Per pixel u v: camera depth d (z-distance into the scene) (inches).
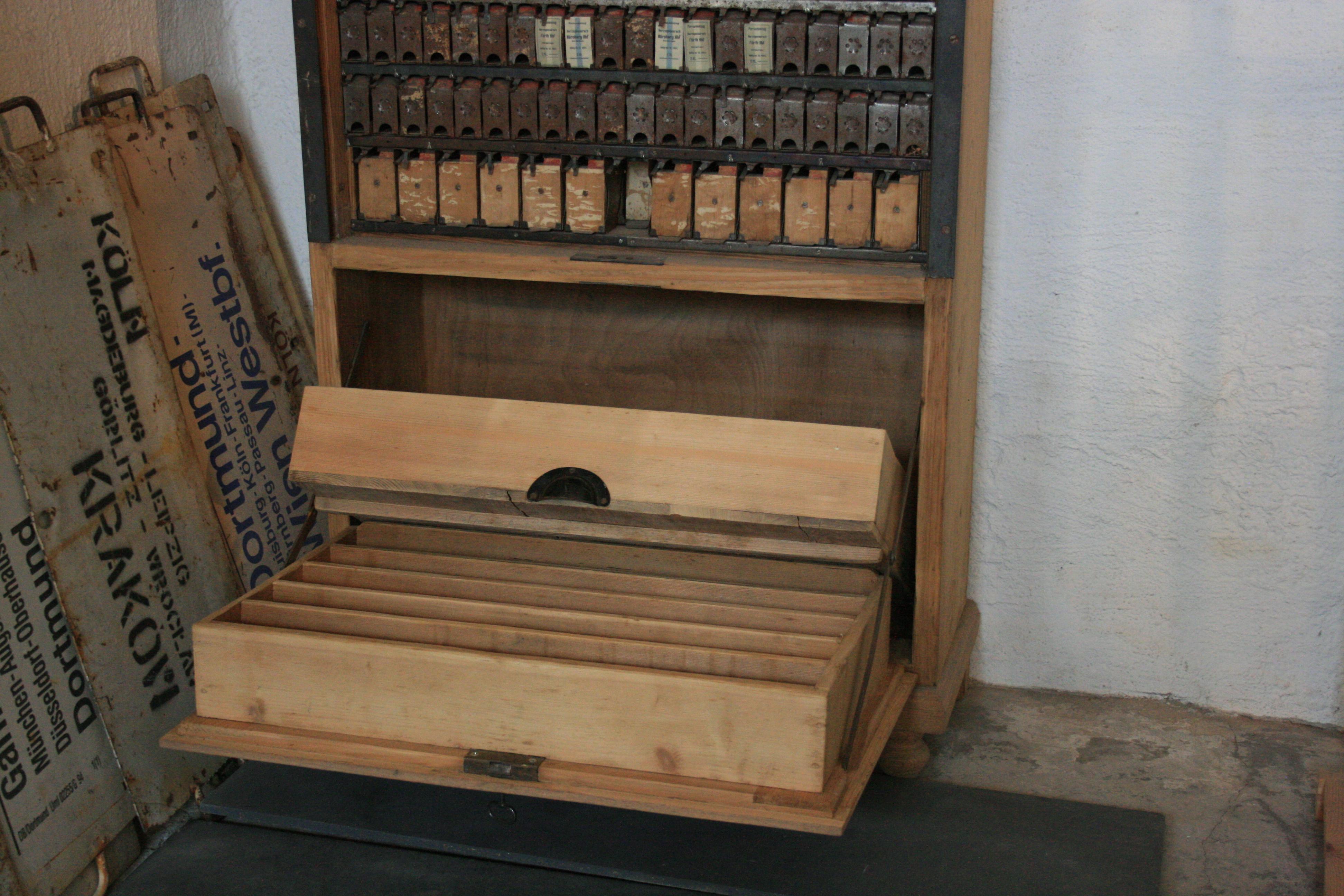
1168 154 94.8
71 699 85.7
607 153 86.0
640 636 78.9
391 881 84.5
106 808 88.0
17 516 82.4
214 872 85.1
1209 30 91.7
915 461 85.7
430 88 87.4
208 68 108.3
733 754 70.7
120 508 89.3
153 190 97.0
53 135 90.9
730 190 85.7
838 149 82.4
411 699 74.8
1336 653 102.3
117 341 90.2
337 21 87.9
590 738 72.7
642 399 101.8
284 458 107.1
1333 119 91.0
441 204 90.7
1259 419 98.6
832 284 83.2
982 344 102.7
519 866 86.4
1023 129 96.9
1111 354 100.2
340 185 91.1
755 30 80.8
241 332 104.3
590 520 85.7
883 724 82.4
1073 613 107.9
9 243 82.0
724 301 97.5
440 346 104.6
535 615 80.0
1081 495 104.3
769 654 76.0
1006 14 94.9
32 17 90.0
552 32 84.1
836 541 81.7
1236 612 103.8
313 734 76.3
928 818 91.1
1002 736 104.0
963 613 107.5
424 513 89.5
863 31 79.6
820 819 67.6
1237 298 96.4
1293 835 91.4
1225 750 101.7
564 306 100.9
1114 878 84.1
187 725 77.1
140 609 90.4
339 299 92.4
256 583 102.5
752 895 82.4
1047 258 99.3
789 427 81.7
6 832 79.7
